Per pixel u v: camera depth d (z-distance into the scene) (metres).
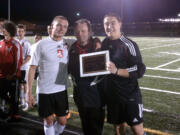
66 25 2.64
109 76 2.51
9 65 3.48
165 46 16.52
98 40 2.53
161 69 8.51
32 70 2.65
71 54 2.54
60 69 2.66
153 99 5.04
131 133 3.37
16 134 3.29
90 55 2.36
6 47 3.44
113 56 2.42
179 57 11.52
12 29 3.41
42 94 2.66
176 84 6.34
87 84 2.44
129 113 2.46
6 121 3.72
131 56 2.38
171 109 4.40
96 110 2.49
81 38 2.45
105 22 2.46
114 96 2.49
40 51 2.62
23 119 3.85
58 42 2.68
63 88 2.73
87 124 2.57
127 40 2.43
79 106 2.51
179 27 34.03
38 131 3.39
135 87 2.48
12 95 3.68
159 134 3.35
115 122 2.58
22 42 4.21
